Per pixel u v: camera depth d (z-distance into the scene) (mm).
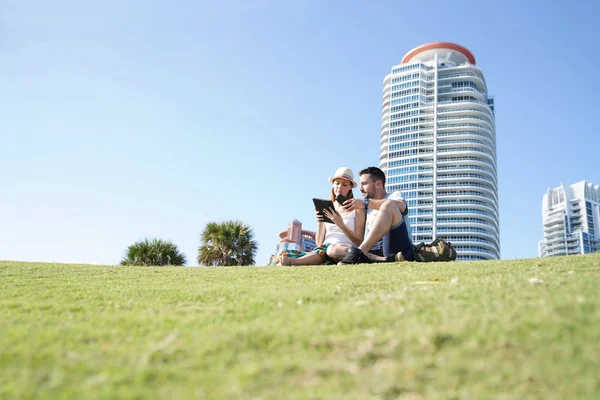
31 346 3123
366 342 3008
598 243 193500
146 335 3428
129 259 24828
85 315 4242
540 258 8000
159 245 25219
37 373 2645
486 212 147375
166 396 2340
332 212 10055
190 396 2338
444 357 2734
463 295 4223
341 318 3590
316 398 2303
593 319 3107
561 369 2498
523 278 5145
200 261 28172
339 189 10641
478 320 3275
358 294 4895
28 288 6383
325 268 8602
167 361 2854
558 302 3568
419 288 4926
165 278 7914
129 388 2432
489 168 152250
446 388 2391
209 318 3934
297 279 6801
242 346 3062
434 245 9672
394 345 2932
